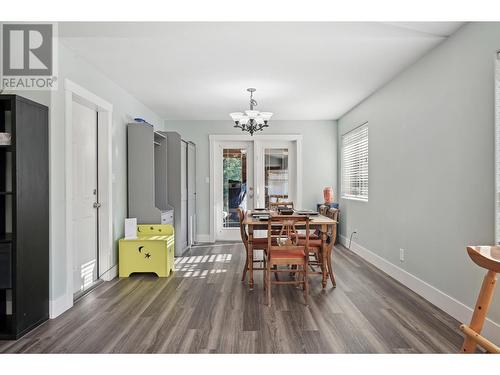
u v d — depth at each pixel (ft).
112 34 9.27
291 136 21.52
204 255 17.56
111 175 13.07
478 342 5.52
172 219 16.94
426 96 10.64
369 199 15.74
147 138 14.87
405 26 8.93
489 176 7.81
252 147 21.95
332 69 12.12
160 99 16.34
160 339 7.84
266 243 12.53
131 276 13.51
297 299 10.66
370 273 13.76
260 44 9.97
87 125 12.03
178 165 17.49
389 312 9.51
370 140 15.64
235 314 9.41
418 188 11.14
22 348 7.39
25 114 8.08
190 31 9.32
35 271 8.49
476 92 8.27
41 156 8.75
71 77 10.32
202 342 7.67
